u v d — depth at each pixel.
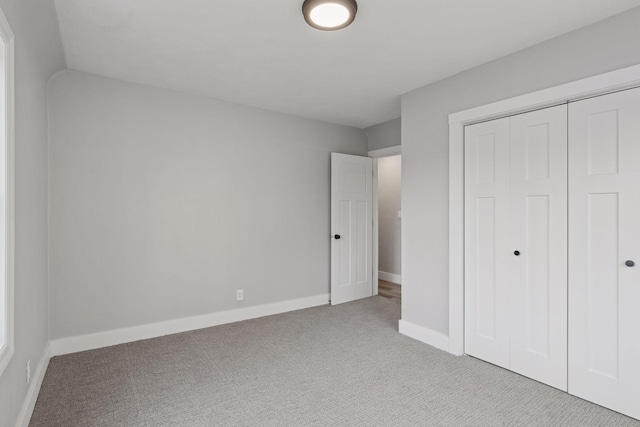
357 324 3.63
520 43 2.38
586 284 2.18
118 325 3.05
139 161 3.15
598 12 2.01
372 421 1.96
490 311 2.69
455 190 2.86
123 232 3.07
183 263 3.39
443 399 2.19
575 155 2.23
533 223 2.44
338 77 2.98
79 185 2.87
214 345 3.04
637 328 1.97
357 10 1.99
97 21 2.12
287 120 4.11
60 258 2.79
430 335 3.07
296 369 2.59
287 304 4.11
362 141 4.82
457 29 2.20
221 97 3.52
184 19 2.10
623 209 2.03
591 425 1.92
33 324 2.12
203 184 3.51
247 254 3.81
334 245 4.39
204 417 1.99
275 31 2.24
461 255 2.85
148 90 3.20
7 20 1.50
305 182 4.27
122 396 2.20
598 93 2.12
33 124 2.15
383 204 5.90
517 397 2.21
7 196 1.53
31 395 2.00
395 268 5.69
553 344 2.33
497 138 2.65
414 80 3.04
